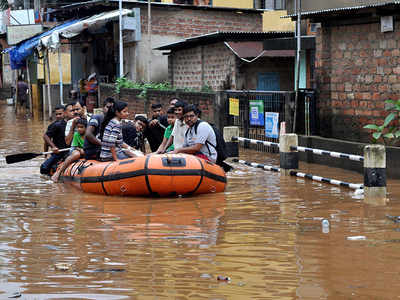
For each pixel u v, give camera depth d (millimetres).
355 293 5207
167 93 21250
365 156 10117
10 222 8195
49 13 32406
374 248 6605
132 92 24484
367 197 9812
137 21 27875
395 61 13016
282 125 12875
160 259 6246
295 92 15242
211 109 18453
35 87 36594
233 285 5434
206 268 5945
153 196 10188
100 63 32031
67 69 38031
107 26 30375
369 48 13641
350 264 6023
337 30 14469
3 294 5250
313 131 15047
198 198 9977
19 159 13133
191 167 10094
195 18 29516
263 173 12859
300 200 9609
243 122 17234
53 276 5738
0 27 44656
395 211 8633
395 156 11664
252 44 24344
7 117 30922
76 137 12664
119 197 10258
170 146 12086
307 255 6355
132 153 11461
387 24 12930
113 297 5172
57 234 7430
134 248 6691
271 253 6441
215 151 11117
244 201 9602
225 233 7363
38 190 11109
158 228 7672
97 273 5812
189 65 26969
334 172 12789
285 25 30797
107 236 7277
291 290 5293
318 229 7535
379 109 13477
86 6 29219
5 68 48000
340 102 14469
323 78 14875
